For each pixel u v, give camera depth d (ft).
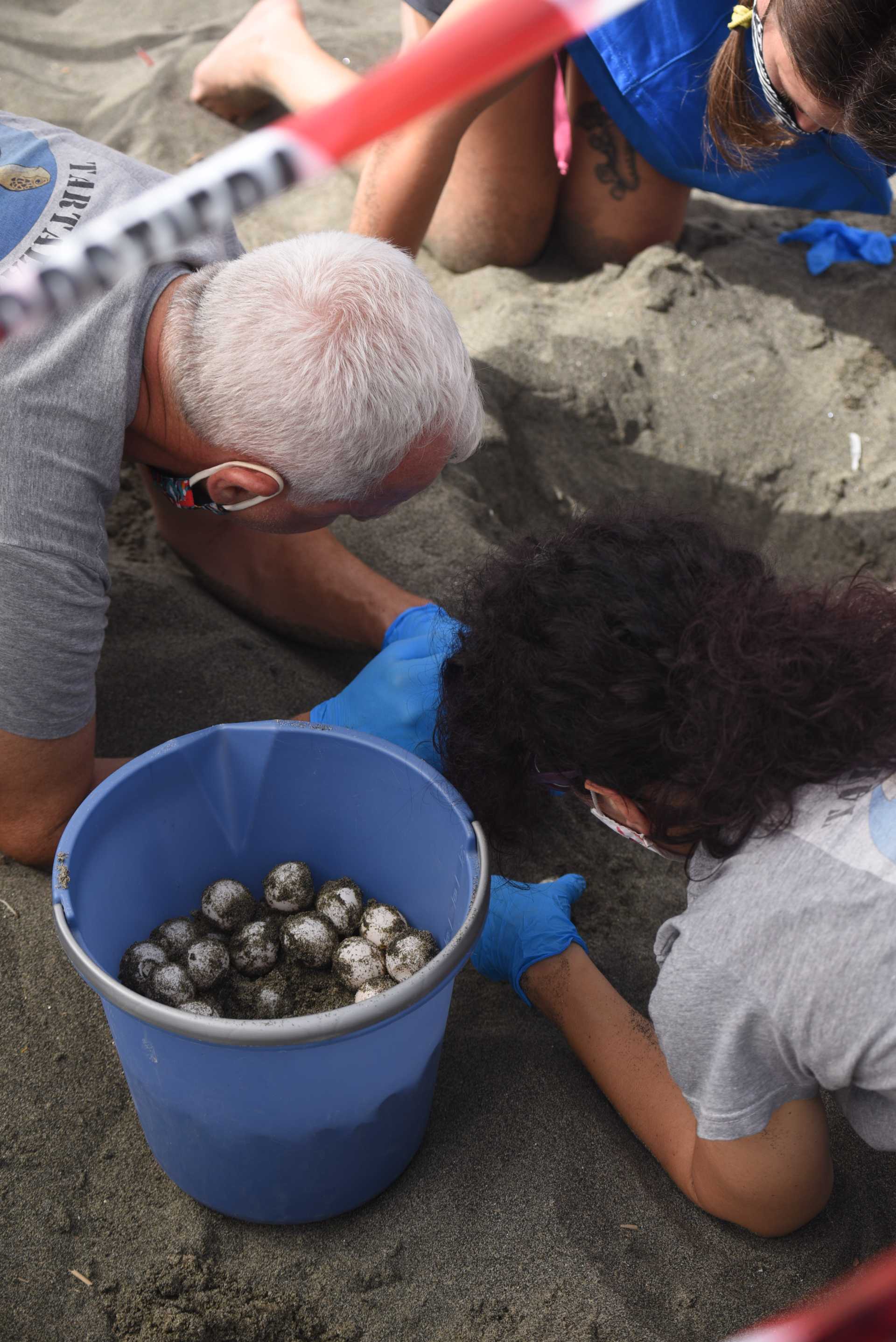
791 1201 3.81
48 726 4.29
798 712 2.97
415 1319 3.84
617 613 3.06
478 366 8.02
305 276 3.90
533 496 7.93
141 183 4.57
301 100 9.36
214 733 4.46
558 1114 4.50
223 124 10.51
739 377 8.41
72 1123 4.25
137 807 4.33
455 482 7.54
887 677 3.06
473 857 3.87
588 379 8.16
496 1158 4.34
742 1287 3.98
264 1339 3.80
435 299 4.13
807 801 3.15
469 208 8.75
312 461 3.95
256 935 4.56
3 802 4.52
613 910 5.44
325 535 6.33
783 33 4.32
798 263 9.37
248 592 6.47
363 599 6.23
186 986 4.24
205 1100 3.61
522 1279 3.95
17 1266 3.83
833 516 8.00
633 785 3.19
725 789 3.02
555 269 9.20
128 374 4.08
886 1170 4.41
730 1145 3.61
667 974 3.31
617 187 8.64
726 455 8.18
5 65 11.24
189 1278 3.87
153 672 6.04
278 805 4.75
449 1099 4.56
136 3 12.45
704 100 7.04
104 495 4.25
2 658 4.05
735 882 3.19
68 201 4.34
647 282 8.70
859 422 8.30
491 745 3.55
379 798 4.50
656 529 3.29
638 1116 4.29
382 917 4.55
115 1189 4.12
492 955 4.83
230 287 3.98
